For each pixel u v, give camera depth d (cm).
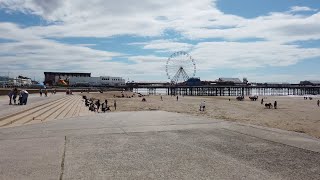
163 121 962
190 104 6575
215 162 466
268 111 4950
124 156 506
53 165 448
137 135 713
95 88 12988
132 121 974
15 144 609
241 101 8331
